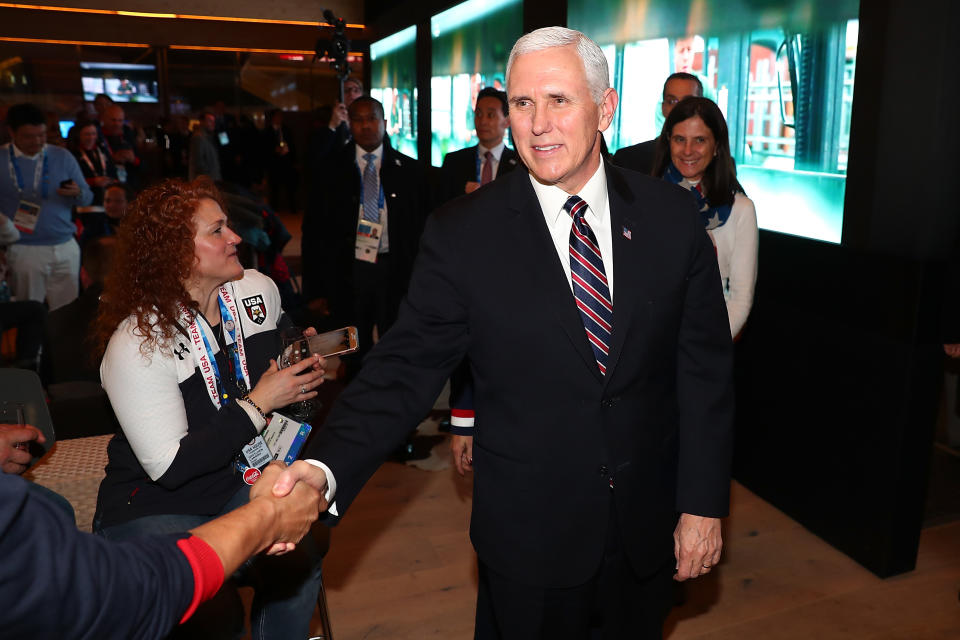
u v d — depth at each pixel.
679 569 1.47
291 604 1.73
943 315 2.43
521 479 1.34
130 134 8.86
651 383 1.36
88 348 2.71
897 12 2.34
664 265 1.33
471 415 1.94
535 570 1.36
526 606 1.39
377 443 1.36
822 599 2.52
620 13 3.87
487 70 5.26
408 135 7.26
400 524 3.03
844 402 2.72
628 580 1.44
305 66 14.40
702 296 1.40
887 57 2.39
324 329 3.94
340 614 2.46
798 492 3.01
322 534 1.85
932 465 3.46
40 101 12.79
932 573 2.66
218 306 1.78
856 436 2.68
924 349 2.44
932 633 2.34
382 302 3.96
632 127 3.88
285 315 1.99
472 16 5.44
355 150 3.85
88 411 2.51
